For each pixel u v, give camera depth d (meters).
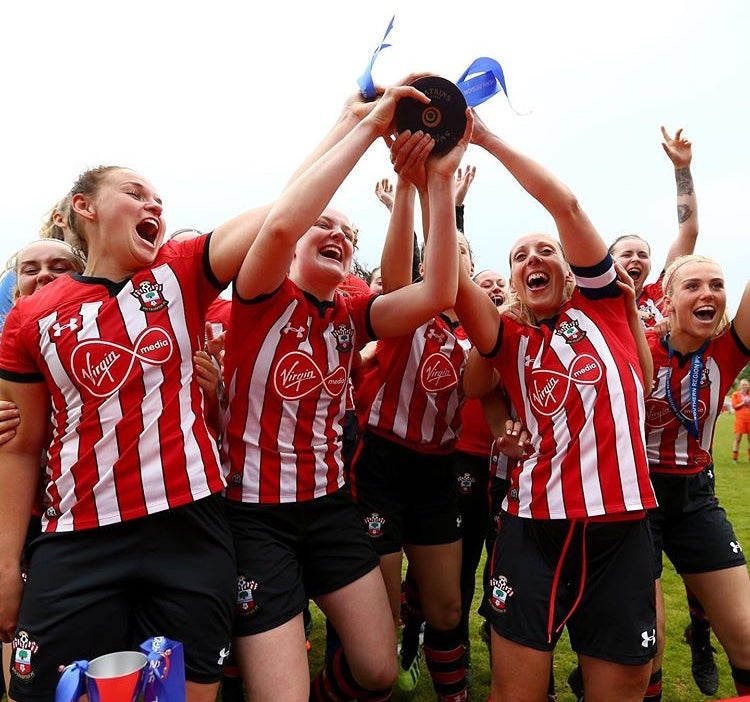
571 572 2.33
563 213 2.35
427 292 2.38
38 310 2.04
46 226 3.03
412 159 2.23
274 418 2.36
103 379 1.95
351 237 2.63
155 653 1.45
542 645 2.26
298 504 2.40
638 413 2.40
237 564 2.26
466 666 3.63
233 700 3.15
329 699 2.59
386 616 2.47
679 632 4.38
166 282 2.09
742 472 12.57
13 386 2.06
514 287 2.65
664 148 4.54
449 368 3.14
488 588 2.57
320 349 2.44
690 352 2.95
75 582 1.89
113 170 2.14
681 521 2.93
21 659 1.86
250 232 2.20
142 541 1.95
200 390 2.16
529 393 2.52
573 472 2.34
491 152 2.42
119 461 1.94
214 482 2.06
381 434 3.15
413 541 3.16
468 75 2.37
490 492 3.55
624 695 2.27
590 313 2.50
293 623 2.25
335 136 2.37
